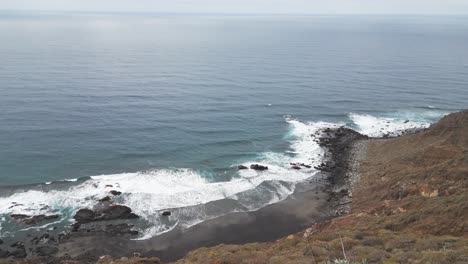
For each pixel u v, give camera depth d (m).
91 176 55.44
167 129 77.25
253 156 65.94
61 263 35.53
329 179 57.41
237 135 75.88
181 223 45.19
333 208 49.28
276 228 45.09
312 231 40.25
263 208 49.34
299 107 96.69
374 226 34.31
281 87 117.31
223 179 56.69
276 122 84.69
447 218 31.80
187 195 51.34
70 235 41.50
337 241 29.03
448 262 20.97
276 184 55.59
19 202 47.06
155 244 41.25
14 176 54.09
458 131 59.22
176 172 58.47
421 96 111.31
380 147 66.81
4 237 40.50
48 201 47.72
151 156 64.12
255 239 42.91
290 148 69.94
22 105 85.56
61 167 57.94
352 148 69.19
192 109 91.38
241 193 52.69
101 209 46.22
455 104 103.88
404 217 34.34
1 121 74.81
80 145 66.62
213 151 67.69
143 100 96.69
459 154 51.12
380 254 24.53
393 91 116.31
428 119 90.25
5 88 98.38
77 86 106.31
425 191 42.50
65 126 74.81
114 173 57.19
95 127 75.56
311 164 62.75
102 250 39.62
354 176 57.97
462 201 33.84
